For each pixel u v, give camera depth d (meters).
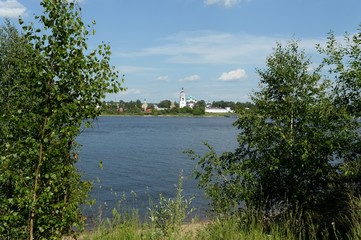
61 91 6.30
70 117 6.34
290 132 9.91
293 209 9.34
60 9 6.23
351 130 9.17
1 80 9.20
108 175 31.70
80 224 6.88
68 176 6.46
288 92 10.20
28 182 6.23
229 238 7.30
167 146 59.88
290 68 10.12
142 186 26.83
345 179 8.95
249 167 10.18
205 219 9.45
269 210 9.80
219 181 10.62
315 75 9.93
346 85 9.49
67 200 6.48
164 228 7.18
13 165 6.09
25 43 6.43
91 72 6.45
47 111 5.98
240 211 8.96
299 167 9.38
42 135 6.07
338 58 9.36
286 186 9.81
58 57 6.09
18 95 6.23
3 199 5.96
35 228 6.27
